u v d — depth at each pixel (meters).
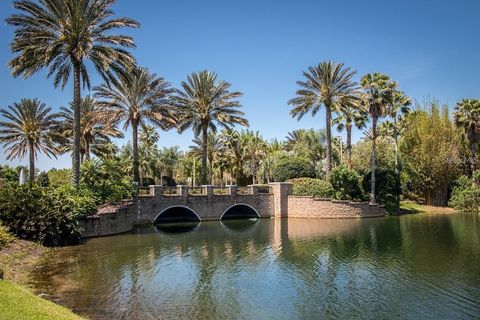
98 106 38.44
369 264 18.61
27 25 26.88
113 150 70.44
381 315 11.92
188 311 12.31
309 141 68.19
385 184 46.31
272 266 18.45
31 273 16.67
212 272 17.31
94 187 30.94
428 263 18.59
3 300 9.04
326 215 41.88
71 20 27.42
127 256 20.58
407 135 56.03
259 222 38.62
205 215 40.00
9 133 48.03
